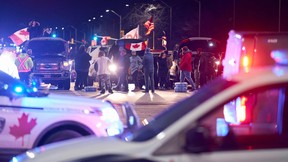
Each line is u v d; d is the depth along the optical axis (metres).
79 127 11.93
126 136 7.54
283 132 7.68
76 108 12.01
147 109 26.33
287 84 6.60
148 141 6.62
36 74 37.69
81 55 37.91
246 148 6.62
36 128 11.78
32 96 12.00
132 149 6.57
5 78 12.08
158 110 25.86
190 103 7.29
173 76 40.28
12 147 11.70
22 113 11.77
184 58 36.06
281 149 6.60
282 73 6.74
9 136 11.72
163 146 6.46
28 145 11.77
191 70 36.50
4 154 11.77
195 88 36.78
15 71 22.58
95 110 12.10
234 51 13.64
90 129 11.90
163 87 40.12
